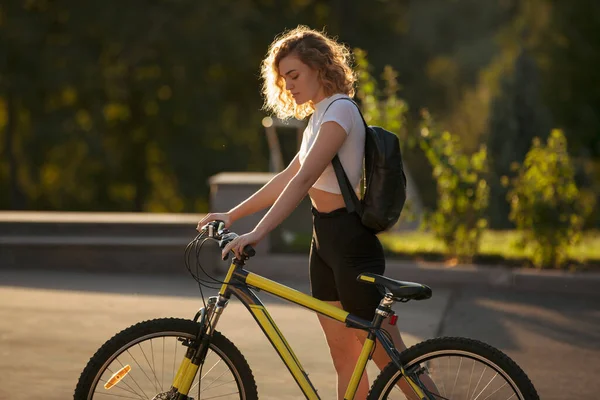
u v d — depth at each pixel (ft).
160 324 26.63
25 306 54.75
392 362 25.66
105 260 68.59
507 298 59.41
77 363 41.29
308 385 25.99
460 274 62.85
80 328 48.80
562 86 227.20
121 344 26.61
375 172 26.63
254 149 211.82
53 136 180.86
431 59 264.11
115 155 197.57
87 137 182.80
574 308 56.59
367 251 26.99
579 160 117.80
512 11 277.85
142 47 175.22
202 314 26.68
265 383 38.68
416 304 57.21
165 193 222.48
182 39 175.11
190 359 26.66
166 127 196.75
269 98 28.55
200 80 186.29
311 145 27.22
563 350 46.06
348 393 26.04
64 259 69.05
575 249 70.18
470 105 180.75
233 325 49.44
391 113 71.61
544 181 65.98
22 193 199.72
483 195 67.26
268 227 26.16
